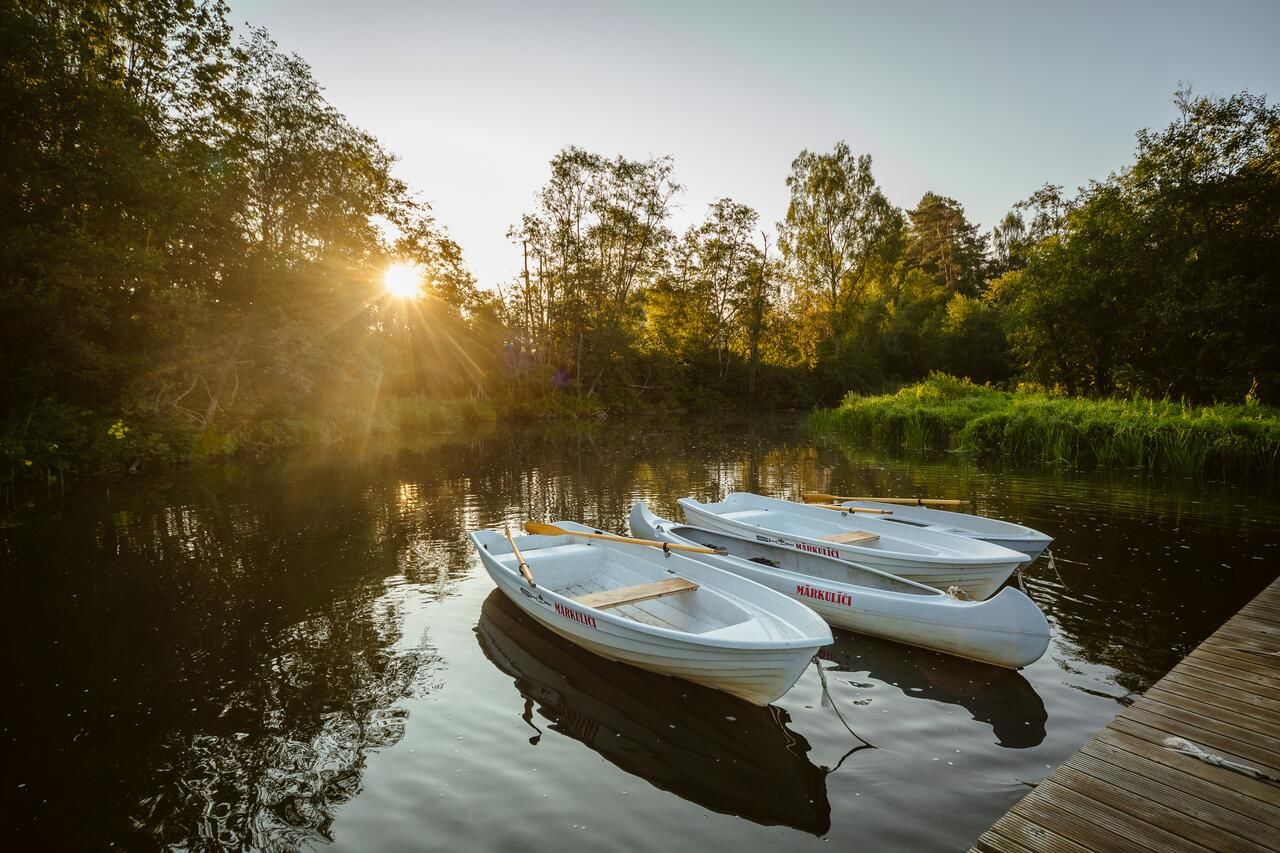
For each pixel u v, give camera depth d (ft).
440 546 27.43
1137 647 16.31
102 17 53.52
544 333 124.88
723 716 13.60
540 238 121.19
